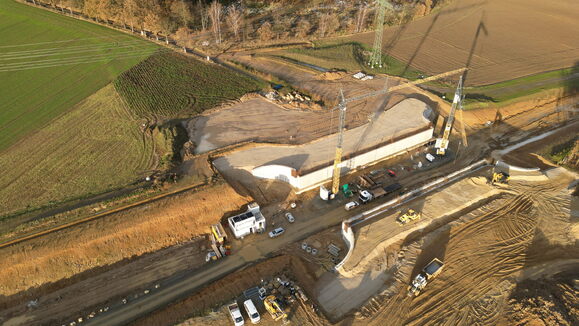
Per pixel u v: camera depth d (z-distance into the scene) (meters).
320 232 59.38
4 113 81.56
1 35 112.50
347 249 56.12
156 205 58.44
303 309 45.69
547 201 62.09
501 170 68.69
